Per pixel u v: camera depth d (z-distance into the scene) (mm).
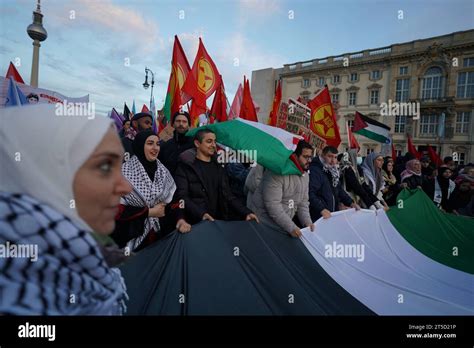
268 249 1965
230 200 2375
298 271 1950
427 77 26359
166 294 1410
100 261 604
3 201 483
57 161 521
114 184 597
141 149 2172
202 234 1799
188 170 2301
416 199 3307
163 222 2332
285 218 2215
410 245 2811
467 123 24984
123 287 814
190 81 3977
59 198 530
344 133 29672
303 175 2568
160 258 1560
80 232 549
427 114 26469
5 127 505
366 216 2861
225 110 4418
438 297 1943
